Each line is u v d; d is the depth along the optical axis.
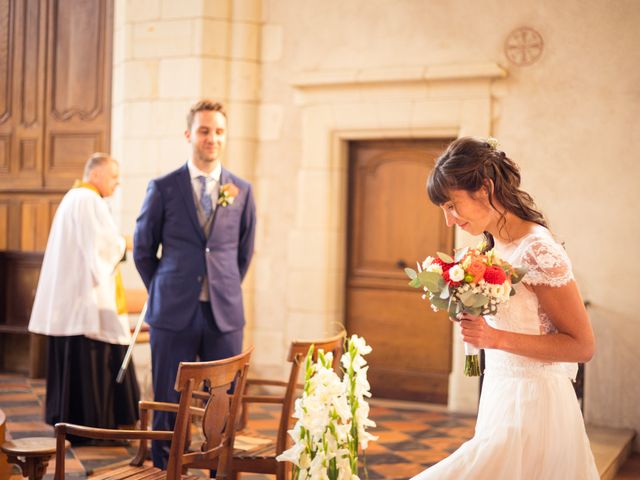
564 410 2.19
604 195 5.91
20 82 7.98
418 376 6.62
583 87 5.96
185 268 4.20
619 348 5.84
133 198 7.09
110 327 5.08
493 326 2.26
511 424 2.18
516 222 2.26
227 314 4.24
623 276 5.85
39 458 3.39
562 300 2.14
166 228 4.27
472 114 6.23
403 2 6.45
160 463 4.11
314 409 2.12
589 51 5.95
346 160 6.82
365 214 6.81
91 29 7.73
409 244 6.68
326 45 6.71
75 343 5.05
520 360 2.23
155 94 7.02
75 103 7.80
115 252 5.18
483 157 2.21
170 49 6.96
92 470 4.39
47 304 5.13
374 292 6.79
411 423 5.82
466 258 2.13
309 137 6.73
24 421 5.53
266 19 6.89
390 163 6.72
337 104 6.64
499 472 2.15
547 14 6.05
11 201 8.00
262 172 6.94
